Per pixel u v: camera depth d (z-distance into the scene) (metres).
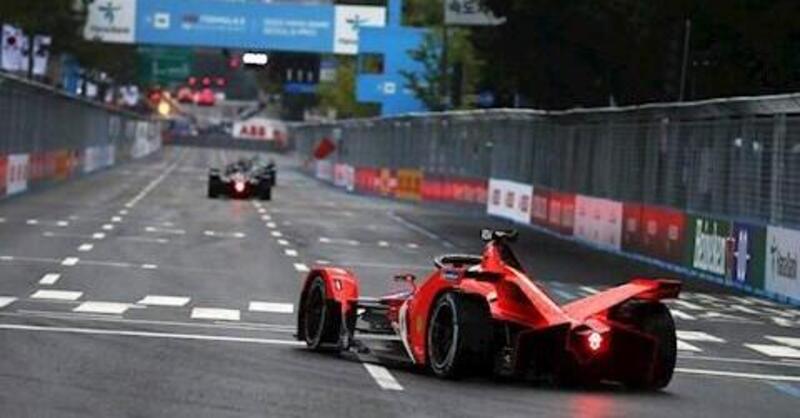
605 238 139.88
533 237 157.12
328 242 128.62
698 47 144.62
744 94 144.25
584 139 152.38
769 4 132.12
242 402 42.75
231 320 66.31
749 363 61.84
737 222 104.00
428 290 50.16
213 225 144.50
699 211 115.06
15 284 78.06
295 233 138.75
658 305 49.03
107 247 108.19
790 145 97.88
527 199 179.25
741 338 71.94
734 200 107.81
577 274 108.50
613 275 109.31
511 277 48.12
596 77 173.50
